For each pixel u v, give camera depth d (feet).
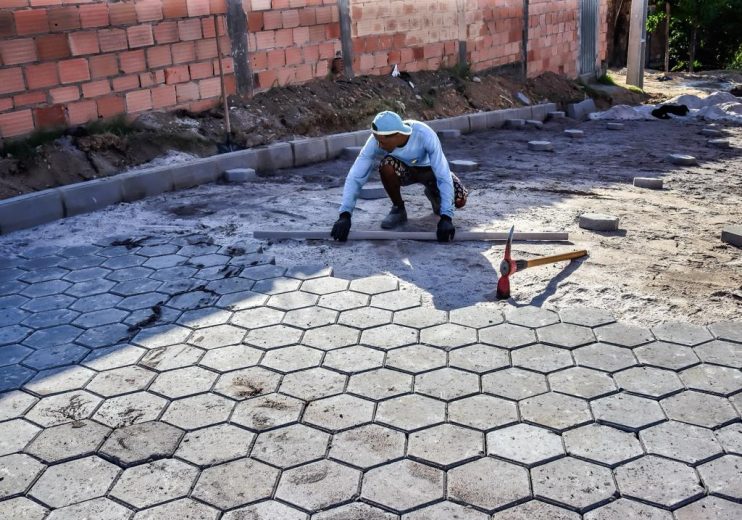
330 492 9.04
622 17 77.97
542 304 14.39
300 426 10.46
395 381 11.62
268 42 31.22
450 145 34.55
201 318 14.02
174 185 24.38
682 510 8.63
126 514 8.72
